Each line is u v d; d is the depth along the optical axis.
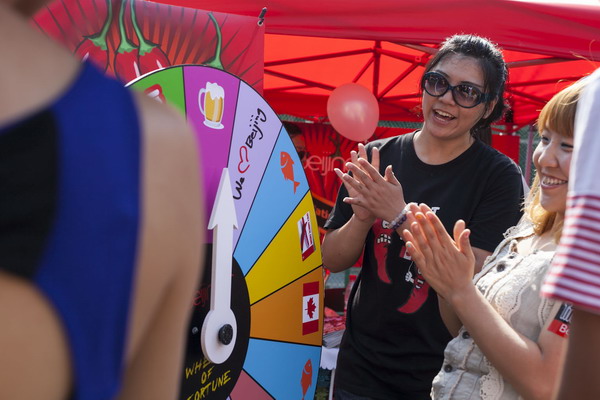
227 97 1.67
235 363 1.67
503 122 5.61
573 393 0.65
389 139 2.38
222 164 1.64
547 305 1.33
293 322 1.92
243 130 1.72
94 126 0.41
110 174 0.41
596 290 0.62
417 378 2.11
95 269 0.40
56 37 1.68
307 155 5.15
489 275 1.52
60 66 0.42
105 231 0.41
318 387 3.20
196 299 1.51
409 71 5.01
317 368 2.04
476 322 1.36
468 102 2.09
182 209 0.47
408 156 2.28
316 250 2.03
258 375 1.77
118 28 1.81
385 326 2.15
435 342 2.11
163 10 1.91
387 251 2.17
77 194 0.39
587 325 0.63
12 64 0.39
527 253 1.49
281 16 3.16
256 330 1.77
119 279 0.42
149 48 1.88
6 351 0.38
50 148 0.39
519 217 2.16
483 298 1.40
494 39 3.34
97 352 0.42
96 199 0.40
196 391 1.52
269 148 1.82
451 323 1.77
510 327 1.35
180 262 0.48
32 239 0.38
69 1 1.70
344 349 2.28
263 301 1.79
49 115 0.39
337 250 2.23
